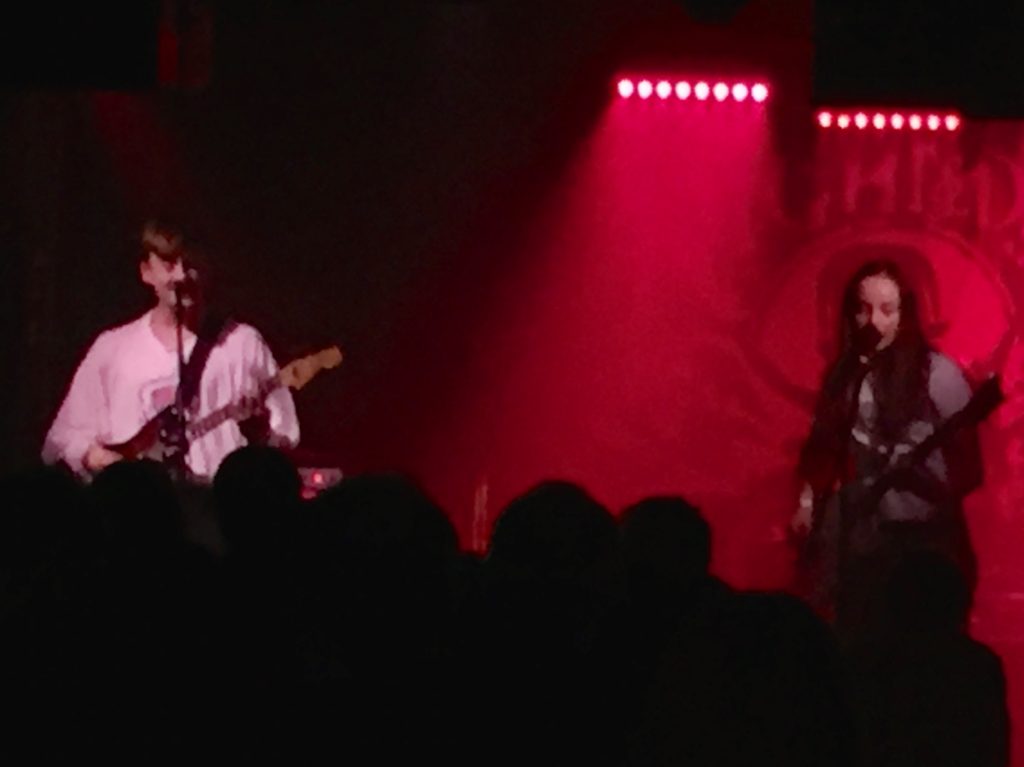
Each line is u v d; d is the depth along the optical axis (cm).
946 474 1045
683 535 505
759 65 1338
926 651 536
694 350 1352
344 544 483
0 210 1294
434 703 464
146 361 1055
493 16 1346
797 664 459
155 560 495
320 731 466
